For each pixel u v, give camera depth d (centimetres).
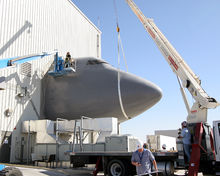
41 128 2041
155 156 1162
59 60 2288
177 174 1393
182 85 1278
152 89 1947
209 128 1170
